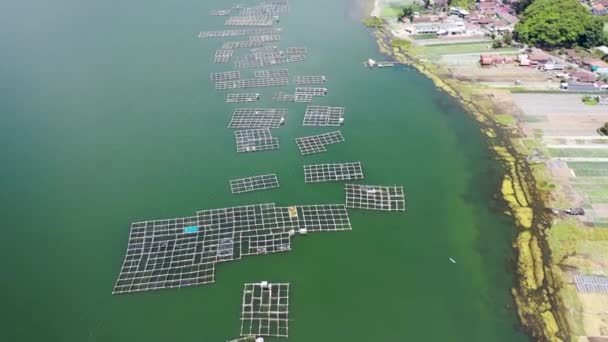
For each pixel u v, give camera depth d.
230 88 130.88
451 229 87.62
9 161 104.38
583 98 118.19
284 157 104.88
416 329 71.81
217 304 74.94
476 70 135.00
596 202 89.88
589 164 98.62
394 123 115.56
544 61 134.12
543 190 93.50
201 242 84.38
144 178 99.44
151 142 109.94
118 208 92.12
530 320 72.06
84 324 72.56
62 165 103.12
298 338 70.44
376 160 103.81
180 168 102.06
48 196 95.19
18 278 79.25
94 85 132.75
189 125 115.81
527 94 122.69
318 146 107.94
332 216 89.88
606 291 74.38
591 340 68.25
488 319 72.81
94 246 84.62
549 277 77.50
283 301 75.31
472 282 78.31
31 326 72.44
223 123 116.44
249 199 93.81
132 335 71.00
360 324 72.38
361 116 118.31
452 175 99.56
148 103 124.62
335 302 75.38
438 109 120.06
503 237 85.38
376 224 88.69
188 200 93.69
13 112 121.19
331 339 70.38
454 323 72.56
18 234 87.06
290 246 83.94
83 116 119.38
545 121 112.44
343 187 96.62
